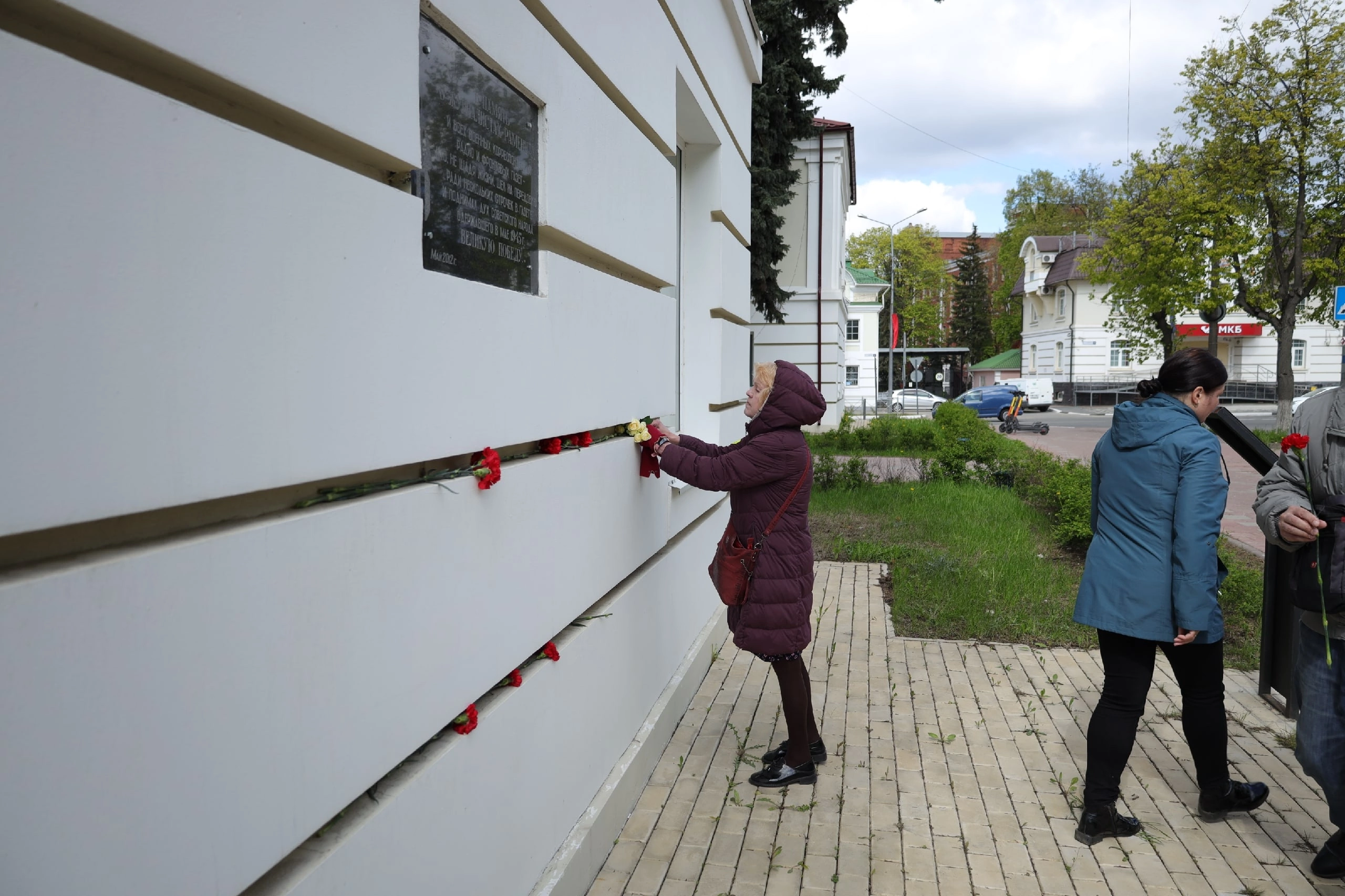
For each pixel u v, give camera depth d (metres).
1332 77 20.80
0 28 1.08
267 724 1.43
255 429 1.38
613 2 3.31
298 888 1.50
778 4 13.15
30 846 1.02
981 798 3.71
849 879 3.10
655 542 4.06
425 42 2.00
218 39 1.31
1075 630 5.98
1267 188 22.62
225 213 1.31
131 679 1.16
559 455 2.81
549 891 2.63
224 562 1.32
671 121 4.28
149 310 1.18
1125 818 3.40
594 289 3.12
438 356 1.98
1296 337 44.28
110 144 1.11
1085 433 29.19
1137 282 25.81
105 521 1.19
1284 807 3.63
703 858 3.22
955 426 16.75
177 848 1.24
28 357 1.01
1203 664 3.42
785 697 3.76
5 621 0.99
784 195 14.16
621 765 3.49
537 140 2.65
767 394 3.59
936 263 69.81
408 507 1.87
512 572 2.43
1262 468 3.64
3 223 0.98
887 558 8.45
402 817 1.85
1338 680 2.93
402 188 1.91
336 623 1.62
